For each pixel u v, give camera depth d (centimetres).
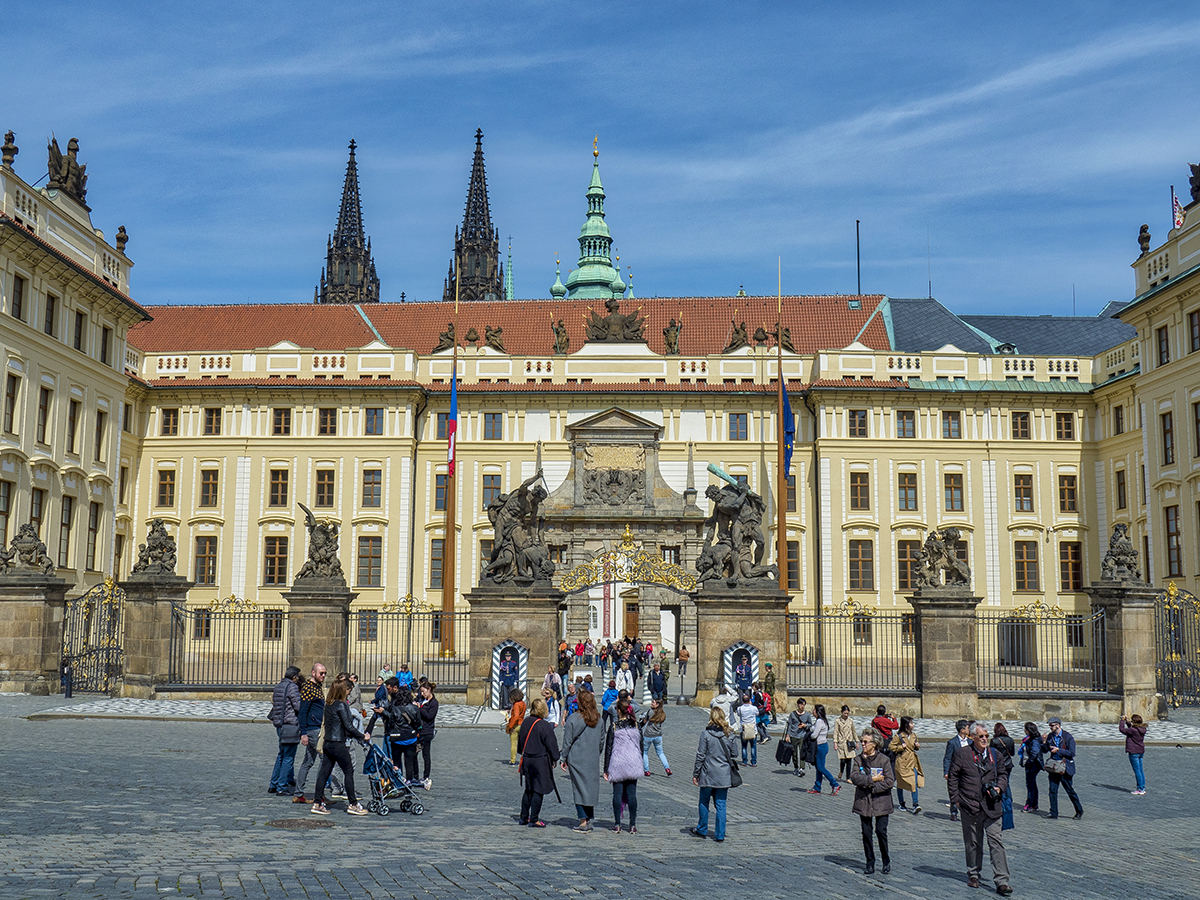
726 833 2108
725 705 3350
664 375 8169
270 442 7981
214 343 8800
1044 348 8612
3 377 5525
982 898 1656
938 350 8150
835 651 7575
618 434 7950
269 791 2334
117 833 1819
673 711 4419
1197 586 5962
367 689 4400
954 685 4312
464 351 8306
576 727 2086
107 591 4847
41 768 2552
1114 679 4406
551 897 1507
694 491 7838
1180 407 6150
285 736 2328
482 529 8000
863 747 1830
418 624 7800
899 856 1973
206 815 2031
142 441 8038
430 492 8050
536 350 8781
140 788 2320
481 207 15838
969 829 1739
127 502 7831
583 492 7869
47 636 4531
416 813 2169
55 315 6150
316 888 1498
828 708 4375
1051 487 7844
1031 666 6569
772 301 9100
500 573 4500
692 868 1748
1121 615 4384
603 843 1938
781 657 4422
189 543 7925
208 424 8075
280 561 7888
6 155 5738
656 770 3039
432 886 1537
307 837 1862
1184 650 4822
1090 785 2955
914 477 7850
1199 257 5972
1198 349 6022
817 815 2392
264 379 8025
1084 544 7794
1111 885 1773
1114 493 7638
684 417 8094
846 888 1670
